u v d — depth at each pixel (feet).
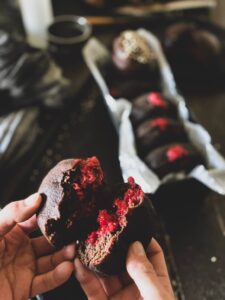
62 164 1.05
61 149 1.57
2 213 1.03
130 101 1.72
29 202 1.01
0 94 1.63
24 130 1.52
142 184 1.27
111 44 2.02
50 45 1.92
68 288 1.13
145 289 0.89
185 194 1.37
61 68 1.88
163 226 1.33
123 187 1.06
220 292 1.18
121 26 2.14
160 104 1.58
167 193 1.34
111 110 1.55
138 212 0.99
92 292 1.06
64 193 1.01
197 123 1.49
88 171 1.05
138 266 0.93
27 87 1.61
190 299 1.16
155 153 1.41
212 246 1.29
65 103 1.72
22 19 2.05
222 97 1.78
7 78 1.59
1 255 1.06
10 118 1.54
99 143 1.59
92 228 1.05
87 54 1.77
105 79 1.77
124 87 1.73
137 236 0.98
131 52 1.75
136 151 1.45
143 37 1.89
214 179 1.27
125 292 1.06
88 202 1.05
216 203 1.40
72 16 2.18
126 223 0.97
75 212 1.03
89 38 1.95
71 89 1.78
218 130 1.65
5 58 1.58
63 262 1.08
